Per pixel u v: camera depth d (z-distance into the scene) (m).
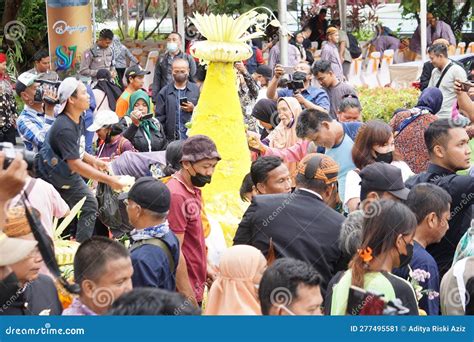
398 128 8.52
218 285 4.99
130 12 20.05
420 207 5.86
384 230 4.78
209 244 7.00
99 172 7.80
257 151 8.41
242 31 7.88
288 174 6.42
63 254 6.63
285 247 5.73
